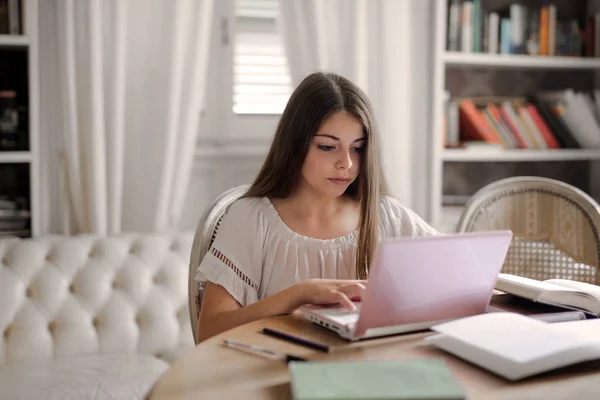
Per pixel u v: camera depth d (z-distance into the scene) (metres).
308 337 0.96
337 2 2.49
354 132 1.25
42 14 2.32
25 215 2.34
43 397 1.58
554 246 1.72
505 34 2.74
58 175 2.37
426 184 2.65
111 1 2.29
